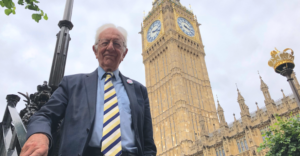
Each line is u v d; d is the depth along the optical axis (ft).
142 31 258.57
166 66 210.59
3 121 14.35
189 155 151.94
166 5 237.04
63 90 10.13
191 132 169.37
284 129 55.57
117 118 9.84
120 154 8.93
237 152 127.85
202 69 221.87
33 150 6.59
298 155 51.93
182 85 189.88
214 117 191.93
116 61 11.98
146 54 236.84
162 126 187.93
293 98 117.80
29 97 16.92
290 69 51.42
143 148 10.42
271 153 55.93
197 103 193.77
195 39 236.63
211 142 143.02
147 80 221.46
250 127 125.80
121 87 11.48
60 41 19.08
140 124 10.68
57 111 9.09
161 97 202.80
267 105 124.47
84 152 8.55
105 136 9.09
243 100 137.90
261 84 132.16
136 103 11.09
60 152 8.44
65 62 18.47
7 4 19.06
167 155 169.37
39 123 7.82
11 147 11.75
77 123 9.05
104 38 12.03
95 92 10.30
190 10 258.57
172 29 220.23
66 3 21.71
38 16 19.79
